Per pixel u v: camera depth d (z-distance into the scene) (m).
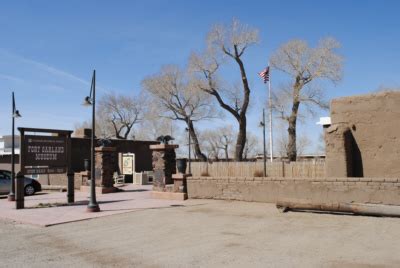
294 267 7.34
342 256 7.94
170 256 8.54
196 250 8.93
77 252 9.35
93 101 15.81
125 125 79.56
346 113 16.45
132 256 8.71
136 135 80.62
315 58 53.62
